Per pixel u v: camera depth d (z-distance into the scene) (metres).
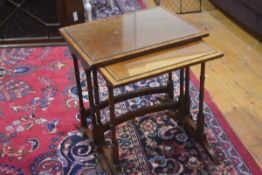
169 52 1.50
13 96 2.25
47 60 2.64
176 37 1.55
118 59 1.43
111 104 1.47
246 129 1.90
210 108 2.05
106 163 1.71
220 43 2.73
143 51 1.47
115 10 3.33
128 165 1.72
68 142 1.87
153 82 2.29
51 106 2.15
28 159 1.77
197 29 1.62
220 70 2.41
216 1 3.26
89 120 1.97
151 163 1.72
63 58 2.66
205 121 1.96
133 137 1.88
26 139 1.90
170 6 3.41
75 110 2.10
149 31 1.62
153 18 1.75
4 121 2.04
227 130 1.89
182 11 3.30
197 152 1.76
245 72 2.38
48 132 1.94
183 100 1.87
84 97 2.19
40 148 1.84
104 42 1.55
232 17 3.11
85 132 1.89
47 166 1.73
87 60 1.43
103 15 3.24
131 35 1.60
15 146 1.86
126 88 2.25
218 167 1.67
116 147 1.60
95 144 1.78
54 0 2.79
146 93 2.03
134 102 2.13
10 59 2.68
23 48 2.82
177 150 1.78
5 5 2.83
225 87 2.24
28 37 2.86
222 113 2.02
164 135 1.88
